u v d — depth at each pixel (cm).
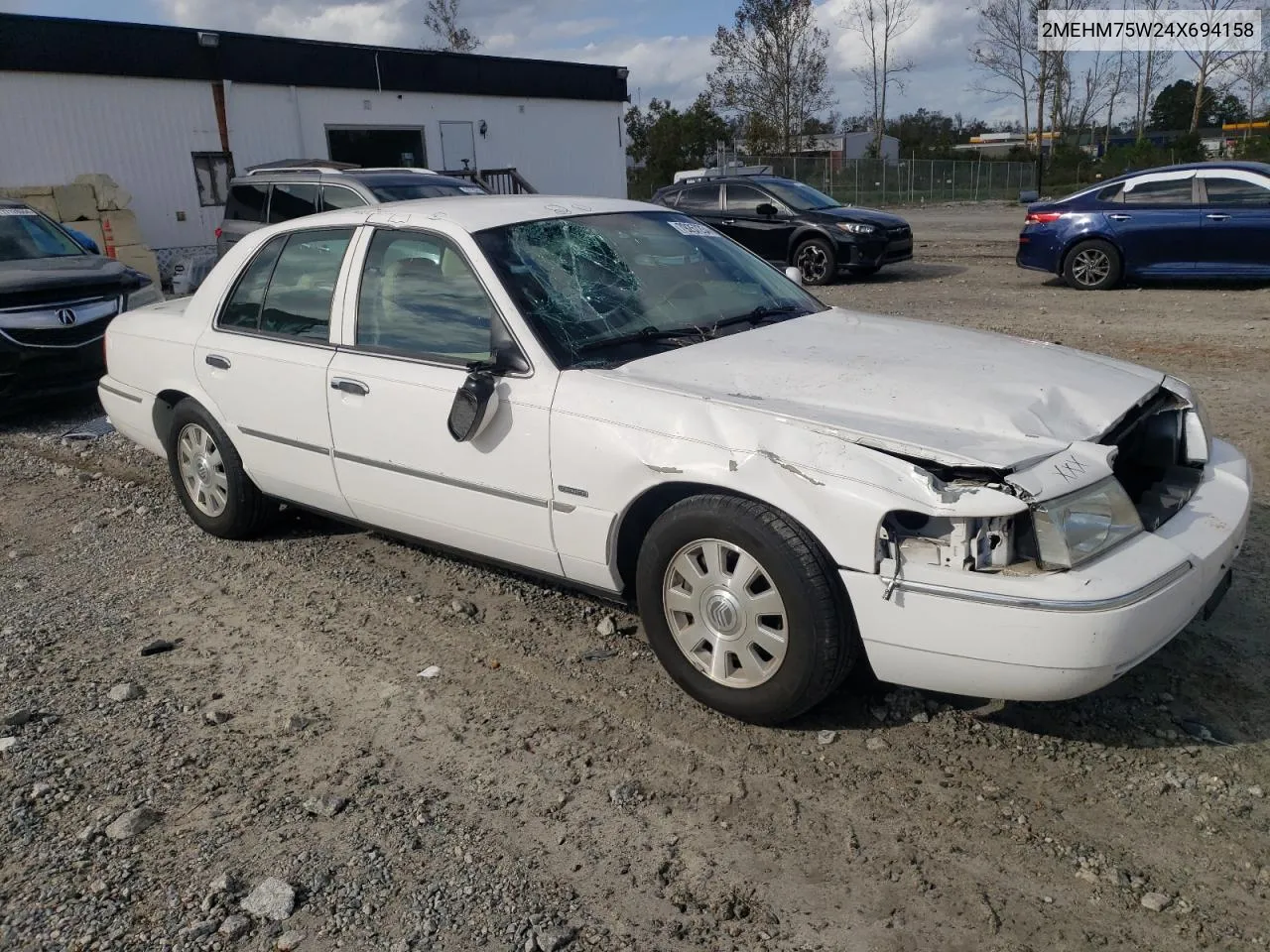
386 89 2291
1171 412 383
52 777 345
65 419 881
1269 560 468
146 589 503
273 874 296
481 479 406
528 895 284
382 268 450
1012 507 293
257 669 418
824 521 316
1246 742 338
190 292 1794
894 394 347
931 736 348
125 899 287
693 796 324
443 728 369
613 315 414
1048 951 258
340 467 464
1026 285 1431
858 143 6681
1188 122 6569
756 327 434
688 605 361
